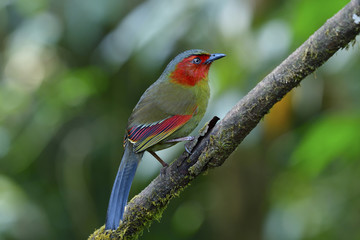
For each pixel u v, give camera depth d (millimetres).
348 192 11461
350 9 4836
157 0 10625
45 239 12234
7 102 13727
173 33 10273
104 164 13688
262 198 11977
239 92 9305
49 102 13117
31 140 13336
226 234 12328
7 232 11305
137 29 10805
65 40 13195
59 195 14055
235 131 5523
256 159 11688
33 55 14086
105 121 13430
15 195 12023
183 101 7324
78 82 12805
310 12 8445
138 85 12609
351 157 8969
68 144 13461
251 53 9555
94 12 11719
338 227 11320
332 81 10445
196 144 5727
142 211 6133
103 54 12141
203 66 7695
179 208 13328
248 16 9711
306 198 11742
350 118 8211
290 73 5184
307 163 9273
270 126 10578
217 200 12523
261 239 12109
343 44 4988
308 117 10914
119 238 6250
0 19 13203
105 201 13734
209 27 10164
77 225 13266
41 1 12930
